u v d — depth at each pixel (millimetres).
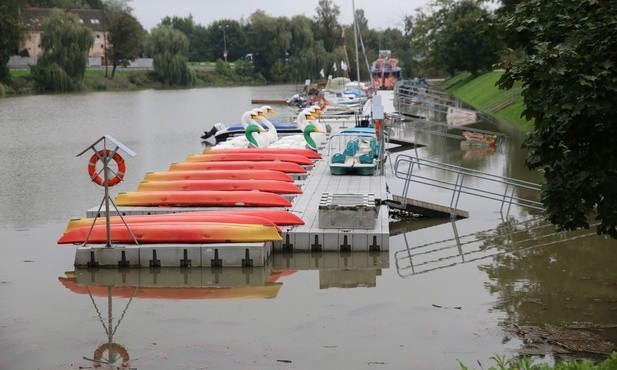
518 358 10320
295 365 10203
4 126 46031
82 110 58812
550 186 9656
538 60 8719
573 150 9469
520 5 9797
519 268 15156
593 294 13273
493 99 53688
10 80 76562
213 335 11430
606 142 9195
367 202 16922
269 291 13844
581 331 11352
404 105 54719
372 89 46469
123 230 15359
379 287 14023
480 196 20391
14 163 30359
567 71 8656
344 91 66062
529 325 11672
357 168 23484
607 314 12156
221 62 109188
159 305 12984
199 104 67125
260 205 18406
